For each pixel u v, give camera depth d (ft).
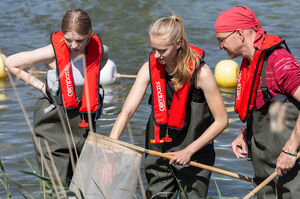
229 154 29.32
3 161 27.81
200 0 85.51
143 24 70.28
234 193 24.77
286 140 17.53
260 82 17.62
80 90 20.25
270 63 17.25
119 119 19.22
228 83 44.04
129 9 80.59
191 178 19.66
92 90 20.21
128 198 18.06
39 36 62.80
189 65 18.03
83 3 85.56
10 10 80.07
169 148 19.70
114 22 71.87
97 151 17.99
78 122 20.42
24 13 77.82
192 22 69.56
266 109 17.83
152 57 18.79
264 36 17.63
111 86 43.55
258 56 17.30
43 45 58.23
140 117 35.24
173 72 18.24
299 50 52.85
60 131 20.49
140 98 19.39
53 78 20.29
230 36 17.79
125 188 17.99
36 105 20.77
